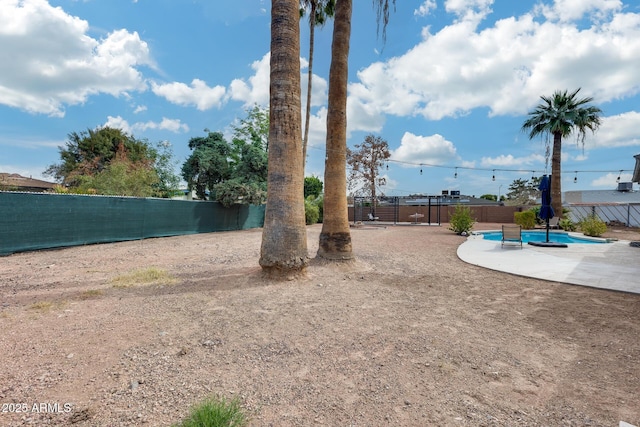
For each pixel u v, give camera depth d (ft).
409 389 8.33
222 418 6.66
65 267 24.40
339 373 9.11
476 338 11.91
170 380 8.47
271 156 19.27
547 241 42.47
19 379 8.32
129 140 99.09
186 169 86.22
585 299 17.47
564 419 7.16
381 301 16.49
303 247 19.57
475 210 100.53
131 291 17.15
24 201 32.37
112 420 6.74
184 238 48.37
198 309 14.32
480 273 24.50
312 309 14.73
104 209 40.81
